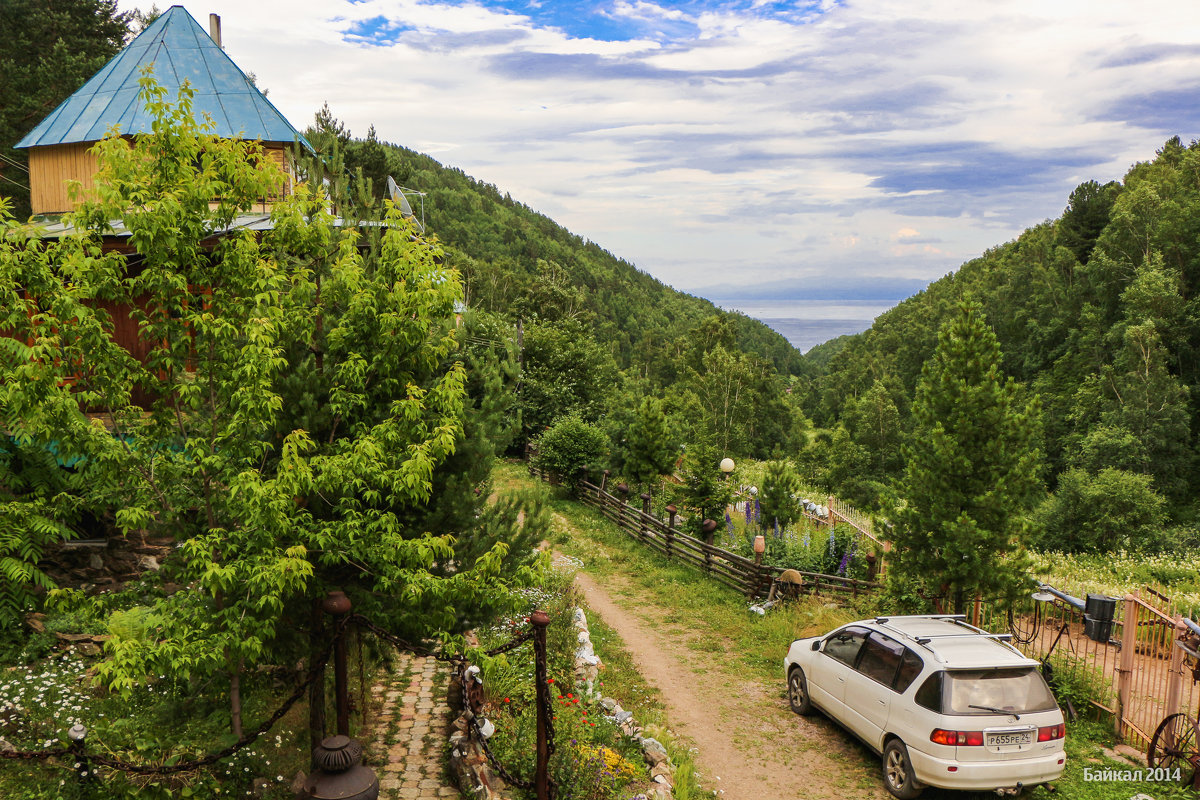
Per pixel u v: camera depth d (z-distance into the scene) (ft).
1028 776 26.40
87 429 21.07
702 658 44.14
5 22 105.91
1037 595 38.29
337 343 25.03
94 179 21.62
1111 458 163.02
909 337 334.85
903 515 41.04
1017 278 295.89
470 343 32.50
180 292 22.04
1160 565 76.18
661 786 27.07
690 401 216.74
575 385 120.67
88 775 22.61
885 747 29.14
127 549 39.27
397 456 23.82
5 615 32.50
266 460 24.91
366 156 126.21
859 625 33.45
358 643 28.73
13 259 19.75
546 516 31.94
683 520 74.74
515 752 26.48
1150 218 221.25
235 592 22.59
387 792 25.00
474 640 37.32
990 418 39.32
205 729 27.14
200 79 59.62
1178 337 185.16
